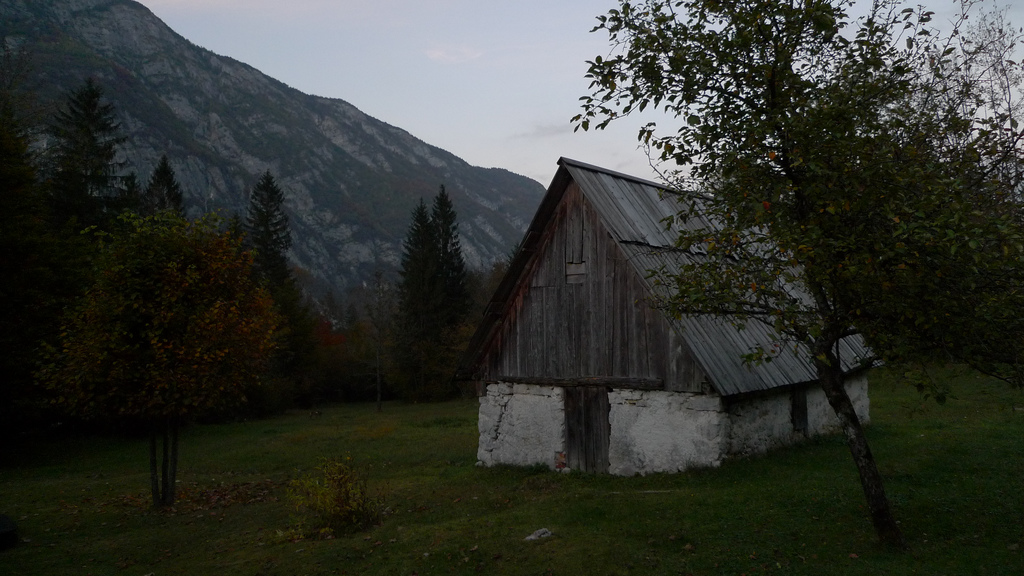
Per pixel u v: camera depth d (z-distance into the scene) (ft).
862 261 21.36
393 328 170.81
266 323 46.98
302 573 27.99
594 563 26.66
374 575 27.04
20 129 92.73
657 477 42.16
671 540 28.63
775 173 25.05
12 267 69.15
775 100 25.23
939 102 28.27
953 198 20.94
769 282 24.12
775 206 24.91
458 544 29.78
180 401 41.14
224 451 76.74
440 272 186.60
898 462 40.65
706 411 41.50
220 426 113.91
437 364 169.07
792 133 23.61
